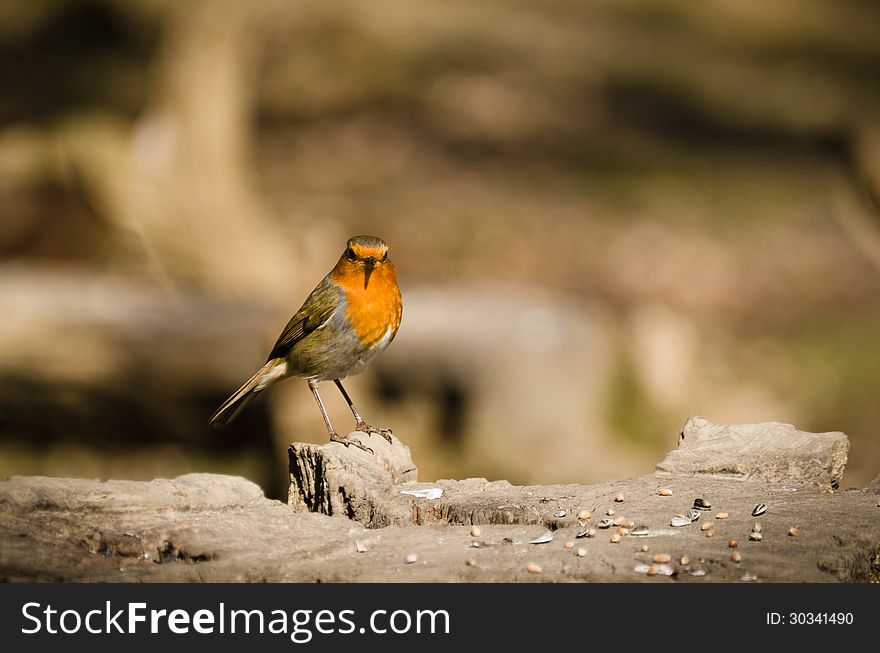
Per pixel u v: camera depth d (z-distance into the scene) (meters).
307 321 7.62
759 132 28.69
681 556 5.65
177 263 15.30
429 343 12.83
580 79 31.33
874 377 17.25
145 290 15.01
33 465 13.91
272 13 30.36
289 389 12.31
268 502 6.49
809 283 20.78
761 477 7.00
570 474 13.39
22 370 13.53
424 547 5.86
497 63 31.61
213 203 15.48
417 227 21.83
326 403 12.30
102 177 15.16
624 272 20.73
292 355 7.73
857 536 5.87
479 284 19.45
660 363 16.19
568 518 6.20
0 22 31.69
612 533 6.00
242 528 6.09
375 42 31.30
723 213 23.80
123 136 15.96
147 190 15.26
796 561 5.59
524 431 13.14
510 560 5.65
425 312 13.86
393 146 26.00
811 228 23.09
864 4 39.84
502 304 14.58
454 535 6.04
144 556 5.90
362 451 6.94
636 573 5.47
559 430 13.36
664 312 18.66
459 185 23.98
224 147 15.65
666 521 6.14
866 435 15.87
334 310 7.55
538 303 14.71
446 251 20.98
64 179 15.14
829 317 19.36
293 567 5.62
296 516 6.27
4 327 13.48
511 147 26.48
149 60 29.02
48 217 15.33
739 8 38.03
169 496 6.32
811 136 28.20
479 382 12.95
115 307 13.93
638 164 26.05
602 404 14.37
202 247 15.34
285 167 24.34
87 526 6.01
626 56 33.50
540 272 20.42
